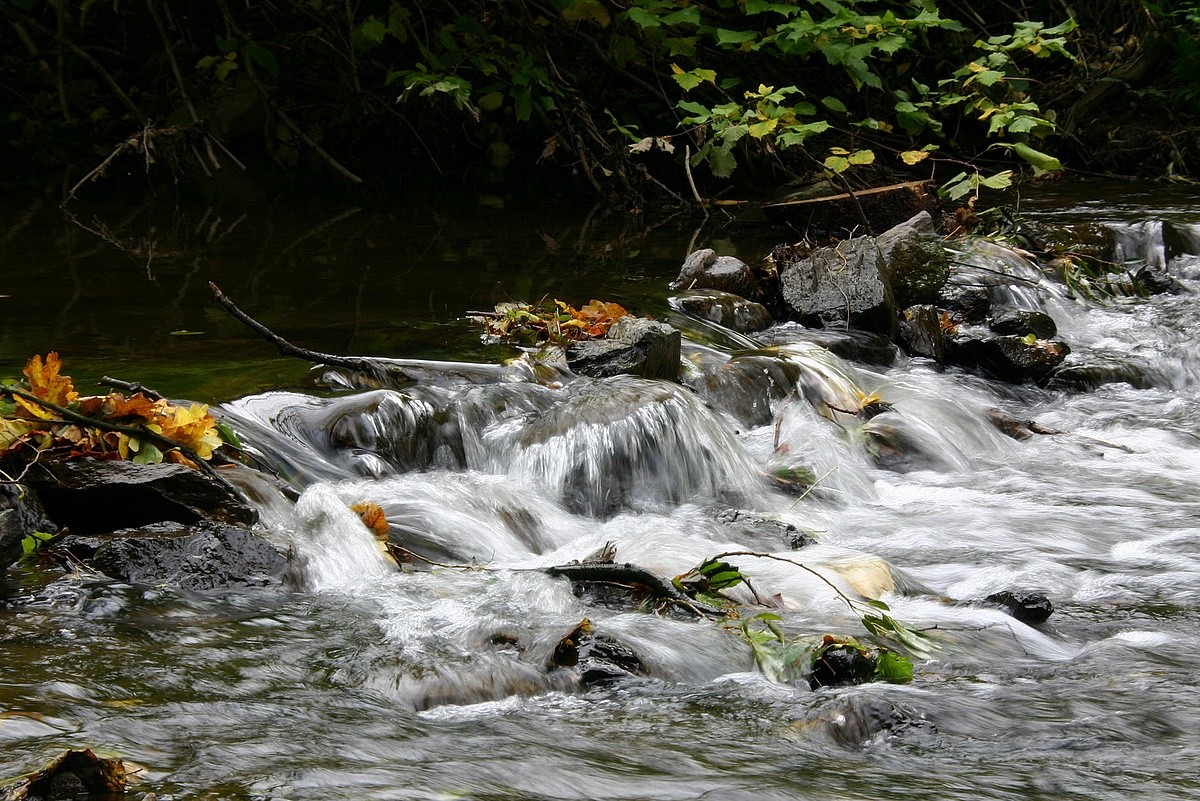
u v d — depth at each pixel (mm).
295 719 3273
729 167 11820
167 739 3057
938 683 3871
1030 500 6484
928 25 13359
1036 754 3320
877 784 3021
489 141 14500
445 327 7527
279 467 5453
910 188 11547
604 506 5934
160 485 4539
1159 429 7797
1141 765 3248
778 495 6324
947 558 5547
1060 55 17188
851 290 8734
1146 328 9547
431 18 14609
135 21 14914
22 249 9172
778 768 3107
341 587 4457
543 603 4367
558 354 7090
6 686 3324
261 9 14773
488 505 5531
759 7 12992
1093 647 4344
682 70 13602
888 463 6980
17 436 4559
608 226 11531
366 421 5871
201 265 8906
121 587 4160
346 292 8297
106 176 12695
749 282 9062
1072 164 15758
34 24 13344
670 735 3352
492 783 2875
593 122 13500
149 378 6121
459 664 3725
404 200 12352
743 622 4137
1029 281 9961
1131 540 5848
